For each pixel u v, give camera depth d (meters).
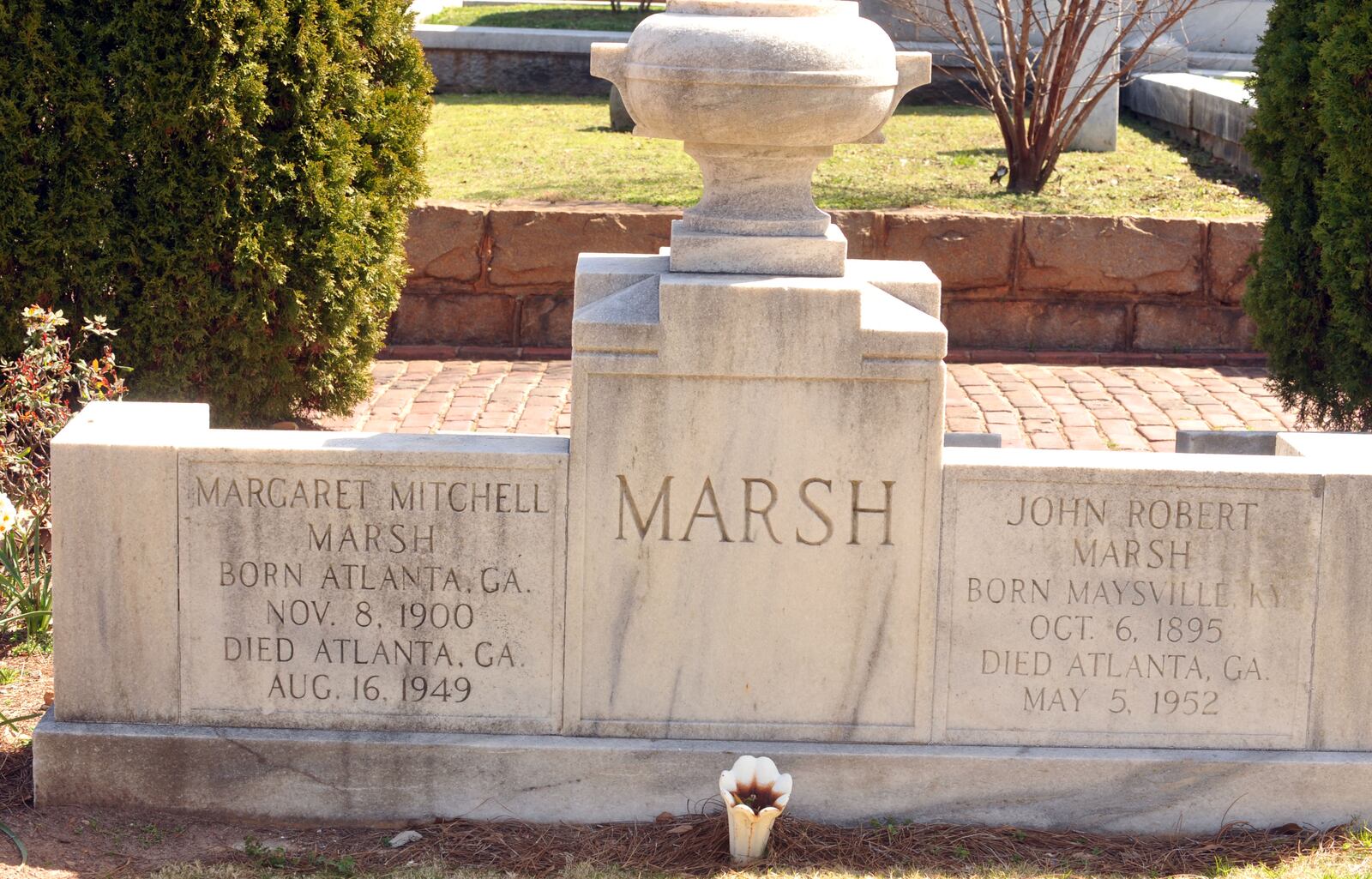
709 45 3.87
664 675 4.16
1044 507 4.07
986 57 10.62
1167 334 9.45
